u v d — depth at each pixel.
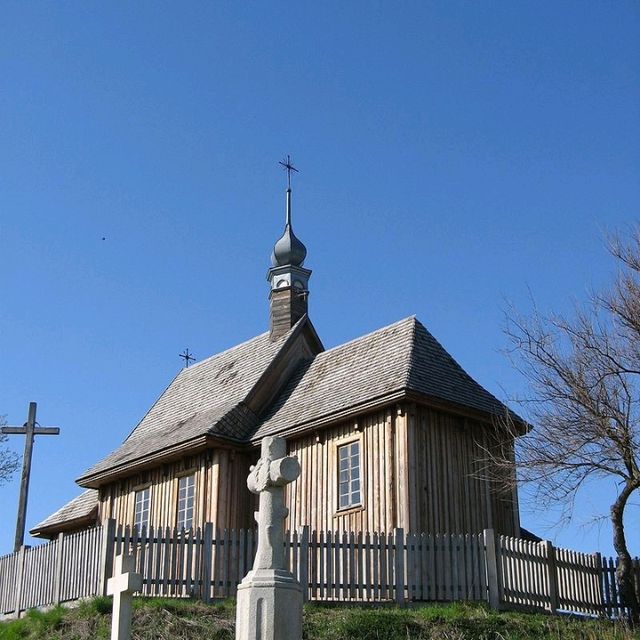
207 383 31.61
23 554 22.31
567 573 20.19
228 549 19.56
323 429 24.81
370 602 19.09
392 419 23.27
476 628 17.34
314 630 17.11
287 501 25.11
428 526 22.38
